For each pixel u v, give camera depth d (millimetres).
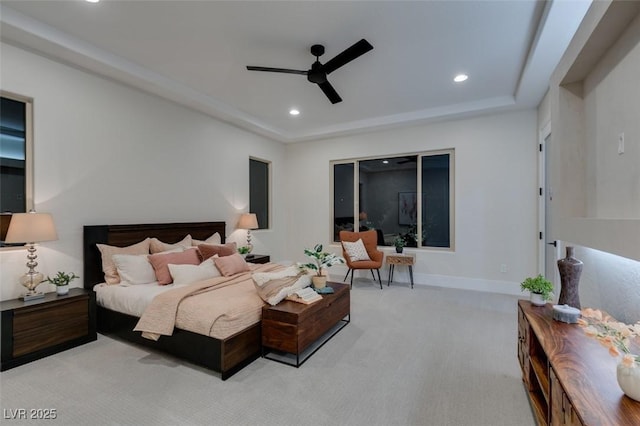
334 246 5859
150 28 2615
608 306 1897
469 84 3688
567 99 2154
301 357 2482
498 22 2484
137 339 2686
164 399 1926
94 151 3193
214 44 2857
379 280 4898
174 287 2879
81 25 2576
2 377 2174
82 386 2066
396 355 2518
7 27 2402
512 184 4355
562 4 2119
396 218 5371
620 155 1643
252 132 5430
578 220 1890
